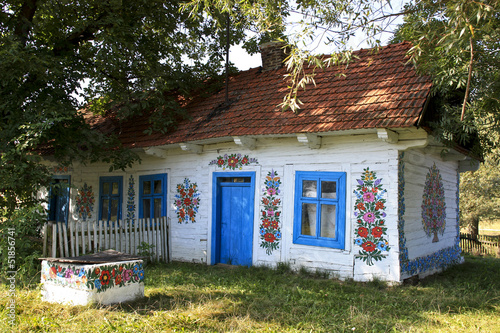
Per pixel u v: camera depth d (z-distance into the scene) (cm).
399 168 780
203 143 1016
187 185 1065
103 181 1295
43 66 906
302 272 842
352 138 824
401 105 755
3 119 951
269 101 989
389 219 768
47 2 970
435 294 686
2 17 1012
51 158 1327
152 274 826
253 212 938
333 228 836
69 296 577
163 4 1099
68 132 1015
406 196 820
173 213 1087
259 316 546
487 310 601
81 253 861
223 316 545
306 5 768
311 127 810
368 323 530
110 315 524
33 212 802
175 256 1066
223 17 1097
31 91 972
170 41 1237
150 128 1062
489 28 600
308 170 872
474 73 670
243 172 962
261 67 1192
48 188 980
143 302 600
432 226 959
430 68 734
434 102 794
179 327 497
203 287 719
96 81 1080
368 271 780
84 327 488
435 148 922
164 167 1123
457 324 530
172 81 1104
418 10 685
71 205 1383
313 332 494
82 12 1066
